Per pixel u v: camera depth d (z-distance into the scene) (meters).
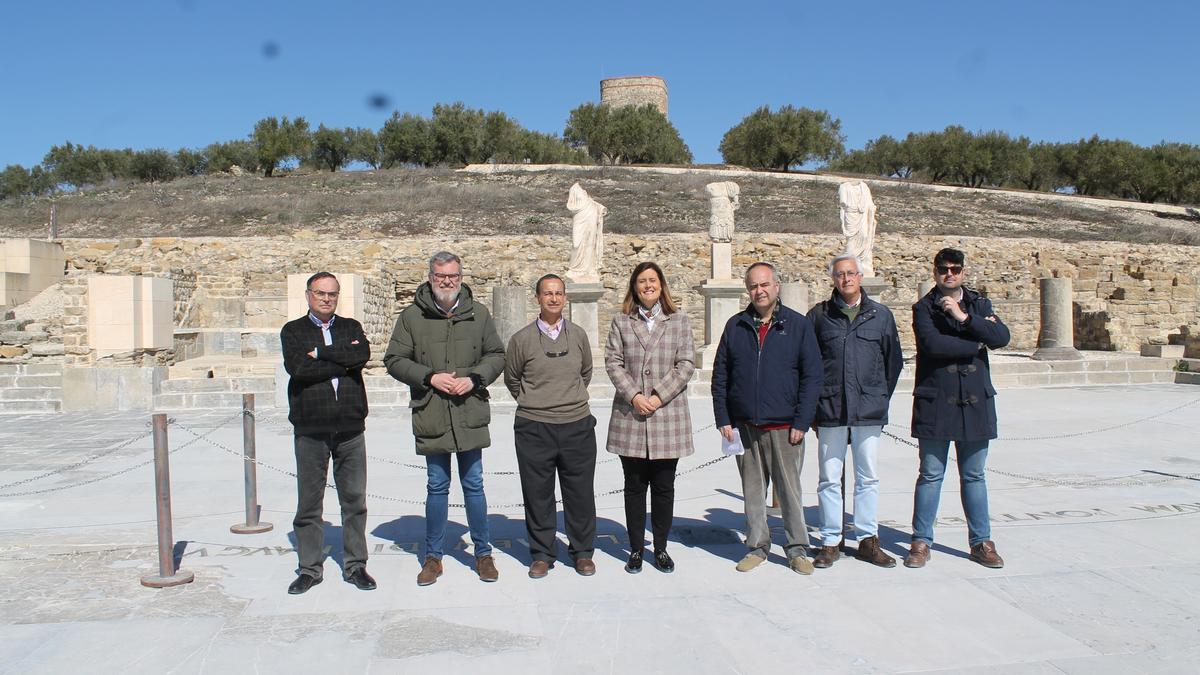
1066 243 30.27
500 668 4.09
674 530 6.61
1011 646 4.30
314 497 5.27
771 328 5.48
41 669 4.09
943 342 5.43
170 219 32.28
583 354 5.61
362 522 5.38
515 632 4.54
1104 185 60.69
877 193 43.72
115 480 8.68
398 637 4.48
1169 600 4.94
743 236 27.84
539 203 35.16
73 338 16.30
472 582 5.38
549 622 4.68
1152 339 26.50
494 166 50.47
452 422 5.31
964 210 40.22
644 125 63.19
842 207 18.83
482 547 5.49
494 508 7.49
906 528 6.62
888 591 5.14
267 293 25.31
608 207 34.78
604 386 15.79
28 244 21.59
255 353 21.02
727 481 8.49
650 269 5.59
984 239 30.16
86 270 24.88
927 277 29.00
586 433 5.56
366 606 4.95
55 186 63.47
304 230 29.86
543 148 64.00
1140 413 13.21
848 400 5.52
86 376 14.59
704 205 35.62
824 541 5.67
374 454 10.12
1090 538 6.21
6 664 4.15
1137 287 27.91
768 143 58.25
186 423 12.96
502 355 5.55
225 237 27.75
